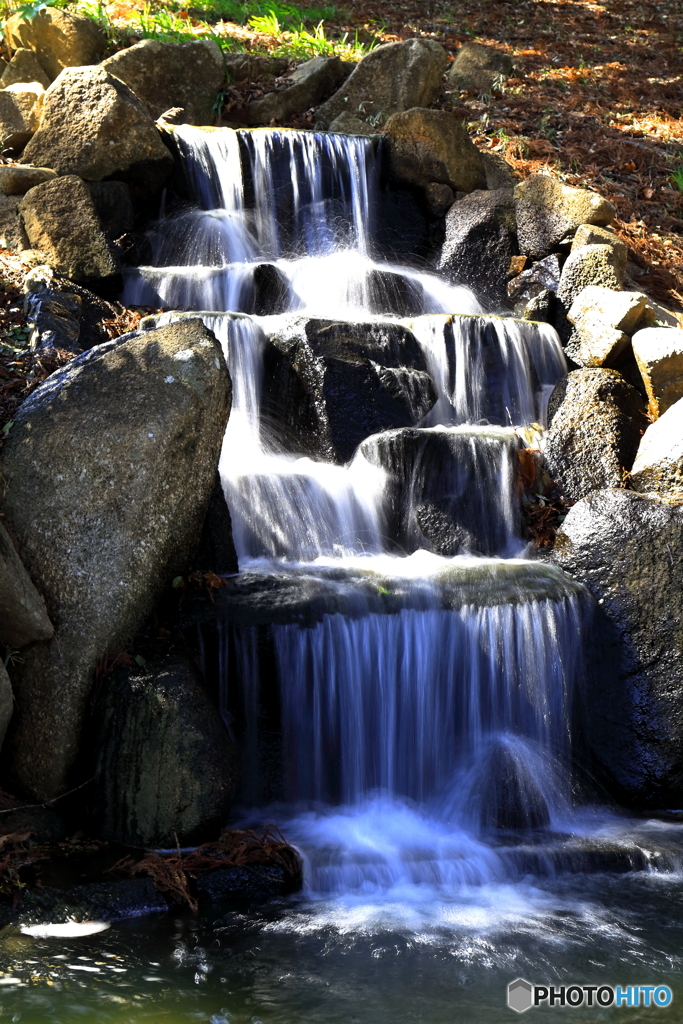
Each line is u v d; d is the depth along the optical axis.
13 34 10.66
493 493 6.78
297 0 15.41
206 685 5.06
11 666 4.91
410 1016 3.53
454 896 4.53
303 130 10.48
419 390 7.31
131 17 12.60
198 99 10.67
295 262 8.97
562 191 9.09
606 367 7.77
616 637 5.88
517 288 9.05
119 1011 3.48
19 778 4.84
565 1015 3.56
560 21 15.95
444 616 5.53
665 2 17.17
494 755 5.46
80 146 8.77
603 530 6.16
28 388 6.21
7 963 3.75
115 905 4.18
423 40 11.38
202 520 5.42
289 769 5.27
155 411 5.25
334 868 4.59
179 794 4.61
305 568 5.87
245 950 3.96
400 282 8.69
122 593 4.98
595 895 4.59
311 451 7.11
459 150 10.05
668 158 11.56
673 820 5.47
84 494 5.12
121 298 8.05
